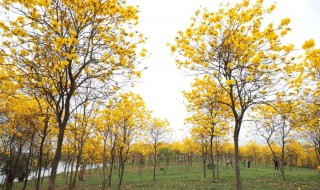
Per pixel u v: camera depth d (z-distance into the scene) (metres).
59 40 5.34
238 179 7.73
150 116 13.77
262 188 15.96
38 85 6.13
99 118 11.45
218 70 7.35
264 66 6.68
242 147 58.00
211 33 7.09
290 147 37.72
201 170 39.38
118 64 6.31
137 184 24.20
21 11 5.41
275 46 6.37
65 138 16.16
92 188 23.20
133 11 6.22
